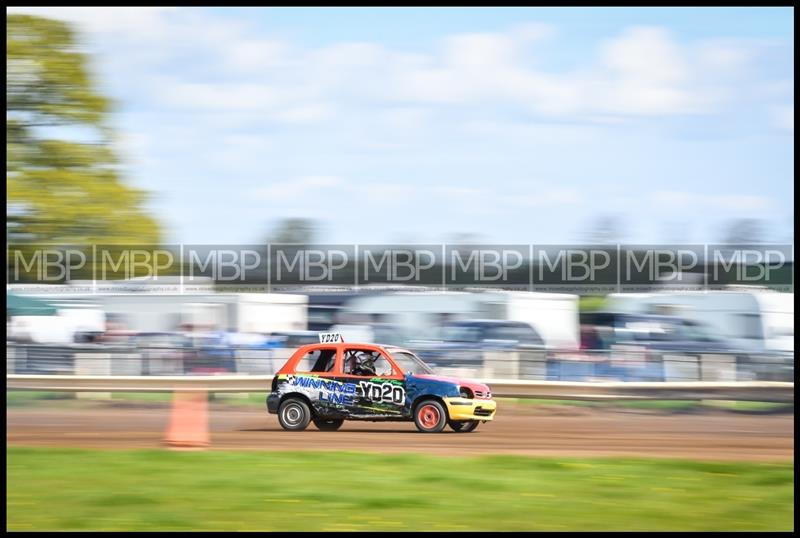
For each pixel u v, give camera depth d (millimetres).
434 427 31641
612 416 41750
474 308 57344
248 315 57344
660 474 21125
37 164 42625
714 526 15906
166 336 56094
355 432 32031
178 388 48844
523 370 49375
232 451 24562
